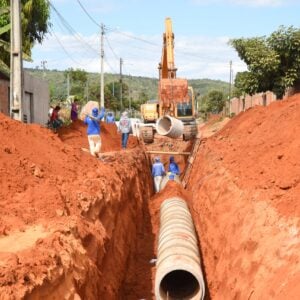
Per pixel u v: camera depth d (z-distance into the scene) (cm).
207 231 1476
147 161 2780
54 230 792
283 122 1586
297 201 959
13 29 1592
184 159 3058
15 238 753
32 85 2816
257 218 1046
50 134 1381
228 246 1148
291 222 909
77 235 852
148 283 1316
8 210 849
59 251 723
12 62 1597
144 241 1673
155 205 2112
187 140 2803
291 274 777
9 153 1065
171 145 3191
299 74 2733
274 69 2684
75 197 1015
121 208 1415
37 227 809
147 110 3016
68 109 4441
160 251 1245
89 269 821
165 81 2475
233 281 998
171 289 1162
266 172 1212
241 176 1354
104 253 1006
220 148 2011
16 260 641
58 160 1230
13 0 1584
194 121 2791
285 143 1338
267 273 859
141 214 1861
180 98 2478
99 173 1324
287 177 1082
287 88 2925
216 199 1487
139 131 3145
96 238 955
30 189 966
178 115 2767
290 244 857
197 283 1127
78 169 1260
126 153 2131
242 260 999
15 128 1205
